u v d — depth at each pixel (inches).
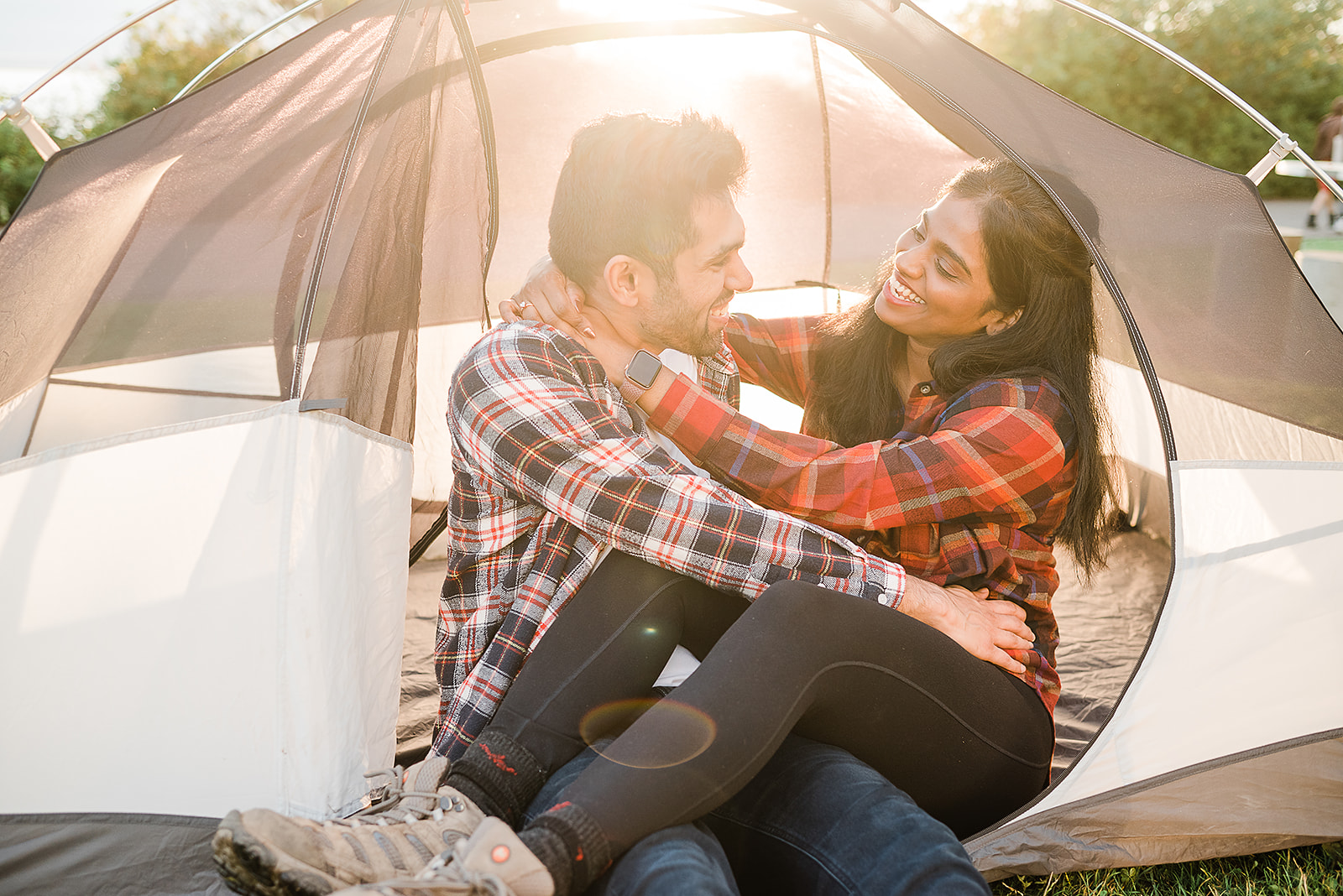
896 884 39.9
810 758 46.4
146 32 336.2
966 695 50.8
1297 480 61.7
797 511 56.6
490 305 105.9
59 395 53.6
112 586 51.1
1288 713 59.6
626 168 51.1
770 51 94.3
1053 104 66.2
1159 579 108.4
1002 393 58.6
